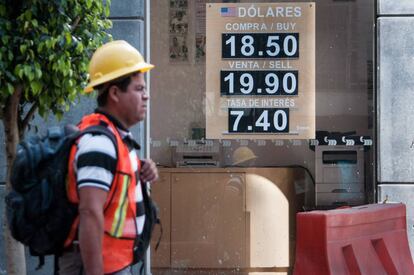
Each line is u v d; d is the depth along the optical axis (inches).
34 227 182.4
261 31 382.6
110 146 179.0
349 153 382.6
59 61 245.8
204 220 383.2
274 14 382.6
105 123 184.4
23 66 240.2
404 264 340.5
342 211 316.8
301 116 382.6
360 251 316.5
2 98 251.4
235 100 382.6
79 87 264.2
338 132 382.6
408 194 378.6
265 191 382.9
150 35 382.0
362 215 319.0
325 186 383.2
